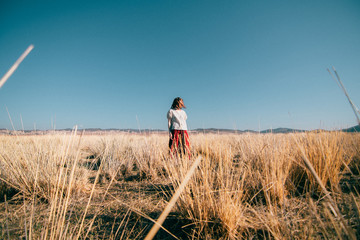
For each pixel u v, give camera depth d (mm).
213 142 3578
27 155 3021
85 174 3076
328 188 2174
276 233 1379
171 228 1775
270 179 2217
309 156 2549
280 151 2713
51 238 1144
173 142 3848
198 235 1557
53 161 2809
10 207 2176
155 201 2318
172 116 4148
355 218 1418
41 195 2354
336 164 2275
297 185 2438
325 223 1456
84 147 7168
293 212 1769
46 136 3545
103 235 1634
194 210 1773
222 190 1831
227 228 1573
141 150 4754
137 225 1810
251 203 2123
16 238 1500
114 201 2346
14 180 2562
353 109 771
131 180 3297
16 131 2955
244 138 5176
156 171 3668
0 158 2955
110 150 4961
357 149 3000
